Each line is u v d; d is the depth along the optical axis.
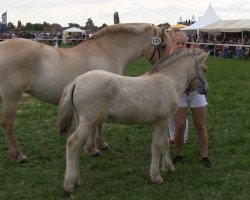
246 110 9.66
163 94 5.05
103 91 4.70
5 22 42.72
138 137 7.59
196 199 4.90
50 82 5.95
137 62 24.38
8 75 5.75
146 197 4.94
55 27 70.50
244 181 5.36
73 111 4.88
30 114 9.44
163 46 6.77
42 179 5.55
